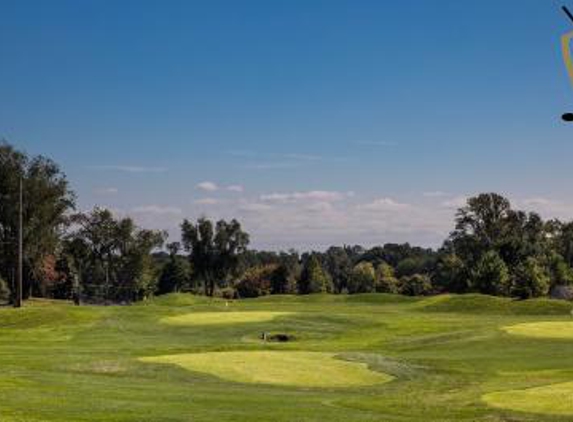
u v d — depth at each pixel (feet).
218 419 57.57
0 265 332.39
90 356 102.89
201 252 488.85
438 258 483.10
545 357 106.83
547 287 323.98
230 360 94.48
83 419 54.95
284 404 67.21
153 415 57.88
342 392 77.46
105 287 457.68
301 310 229.66
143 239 456.86
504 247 391.86
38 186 312.71
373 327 163.43
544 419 60.08
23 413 56.08
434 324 164.76
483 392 73.56
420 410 65.57
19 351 110.63
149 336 143.64
